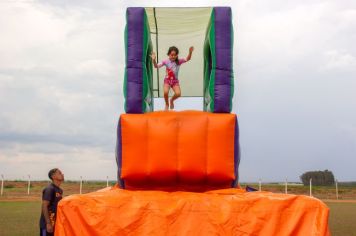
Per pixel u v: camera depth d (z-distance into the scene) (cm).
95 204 546
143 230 540
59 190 668
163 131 618
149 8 804
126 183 636
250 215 543
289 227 539
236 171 635
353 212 1730
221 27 672
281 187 3669
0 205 1939
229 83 661
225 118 629
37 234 1017
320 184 5134
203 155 620
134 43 670
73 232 540
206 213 543
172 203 550
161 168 615
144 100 669
